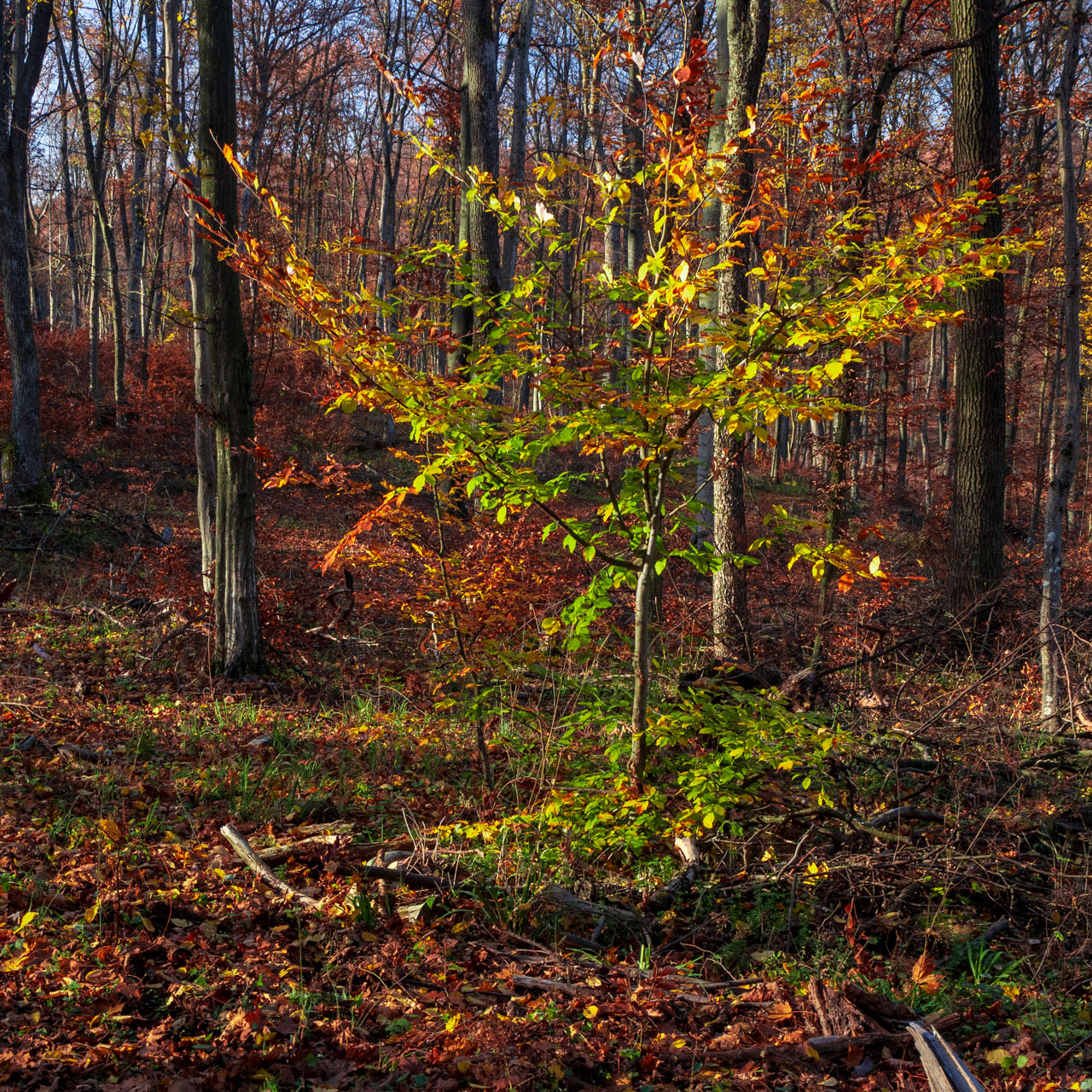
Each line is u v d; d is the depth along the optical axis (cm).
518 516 710
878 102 1075
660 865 520
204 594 971
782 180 465
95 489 1627
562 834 527
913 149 1322
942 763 613
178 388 2200
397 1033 335
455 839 536
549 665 691
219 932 410
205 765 655
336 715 826
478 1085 303
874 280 393
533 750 682
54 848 484
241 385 884
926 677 855
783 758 498
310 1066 312
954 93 1084
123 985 346
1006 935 459
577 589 702
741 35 807
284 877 475
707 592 1023
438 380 464
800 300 422
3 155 1411
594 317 505
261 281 445
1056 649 755
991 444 1075
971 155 1059
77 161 3616
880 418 1959
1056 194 1234
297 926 419
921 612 1052
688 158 402
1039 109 1237
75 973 356
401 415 475
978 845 520
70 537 1354
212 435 1010
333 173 3831
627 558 620
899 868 492
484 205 503
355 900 434
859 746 648
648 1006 367
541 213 446
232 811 570
